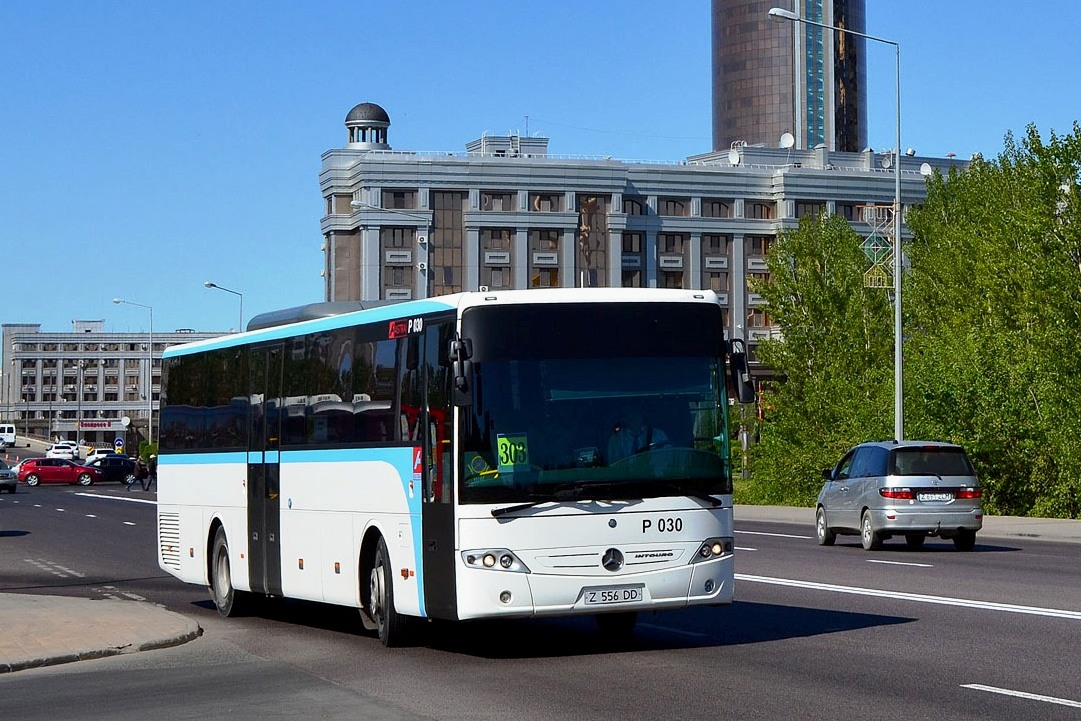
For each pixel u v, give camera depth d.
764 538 31.41
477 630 15.20
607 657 12.73
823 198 120.12
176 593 21.58
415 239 112.88
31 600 18.64
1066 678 10.85
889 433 45.34
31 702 11.13
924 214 62.31
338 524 14.89
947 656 12.12
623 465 12.60
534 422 12.52
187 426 19.38
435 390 12.98
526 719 9.62
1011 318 43.97
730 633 14.23
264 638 15.34
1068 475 38.69
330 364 15.25
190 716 10.18
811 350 51.47
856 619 15.05
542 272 114.62
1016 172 52.16
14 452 160.12
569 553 12.40
